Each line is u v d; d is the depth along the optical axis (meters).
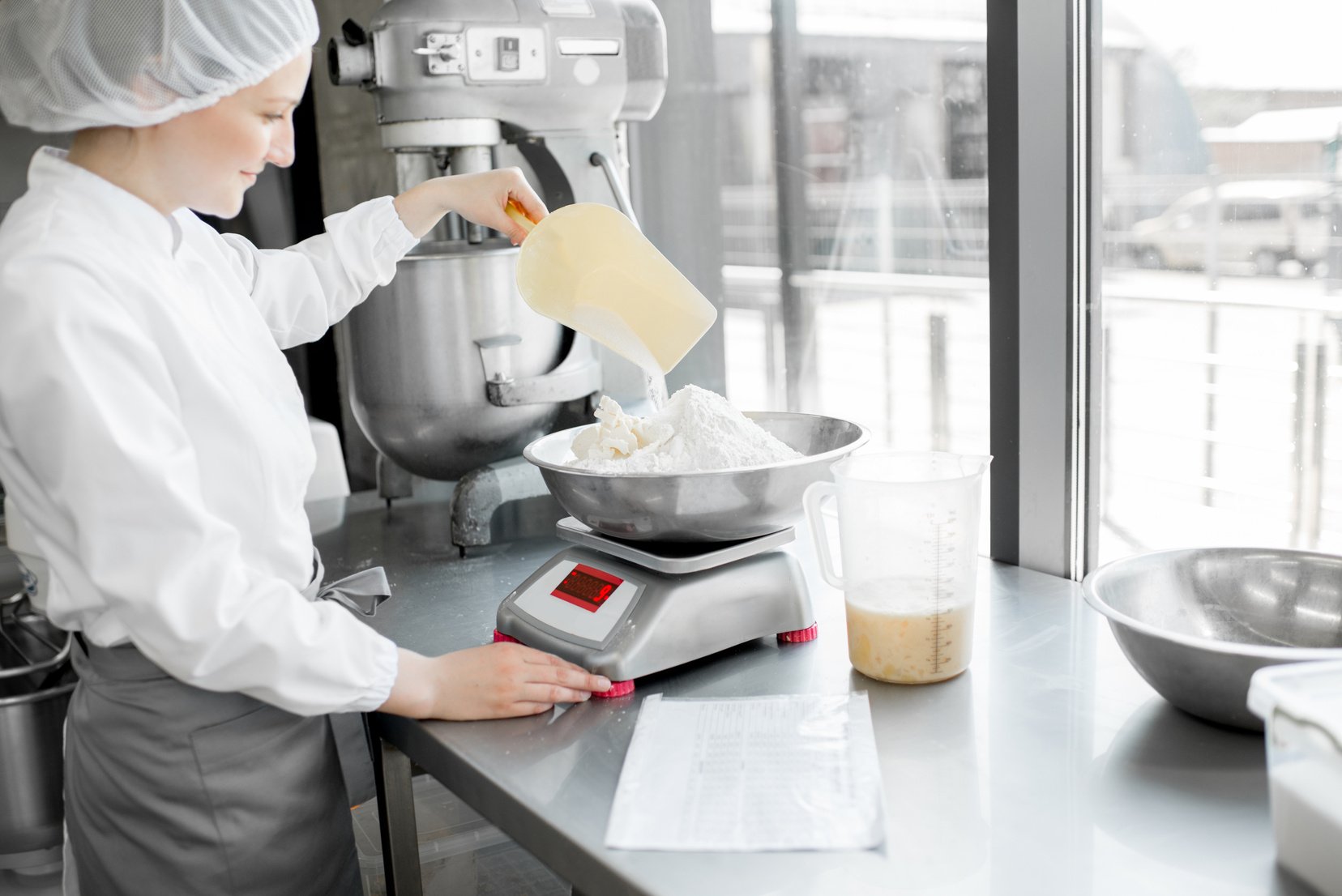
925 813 0.85
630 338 1.20
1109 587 1.02
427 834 1.67
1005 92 1.35
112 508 0.87
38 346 0.85
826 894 0.76
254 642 0.91
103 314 0.88
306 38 0.98
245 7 0.91
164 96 0.93
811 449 1.32
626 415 1.21
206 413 0.97
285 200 2.52
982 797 0.87
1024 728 0.99
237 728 1.04
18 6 0.90
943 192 2.23
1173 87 1.64
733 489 1.07
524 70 1.63
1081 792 0.87
